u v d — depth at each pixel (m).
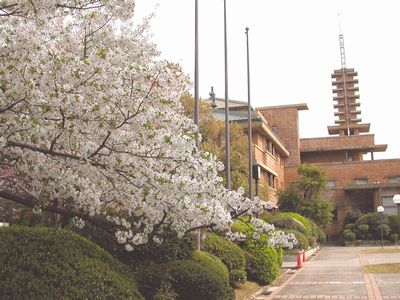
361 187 47.78
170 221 5.80
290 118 51.94
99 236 8.01
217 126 22.02
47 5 5.19
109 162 5.17
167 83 5.81
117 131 5.09
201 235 11.02
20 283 5.16
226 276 9.12
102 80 4.87
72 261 5.61
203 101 22.19
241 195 6.43
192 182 5.32
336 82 82.19
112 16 5.58
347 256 27.98
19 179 6.61
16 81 4.64
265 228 6.52
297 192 39.31
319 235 37.50
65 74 4.71
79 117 4.89
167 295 7.35
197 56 12.05
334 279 16.06
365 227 42.62
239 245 14.10
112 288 5.65
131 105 4.97
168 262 8.27
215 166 5.84
